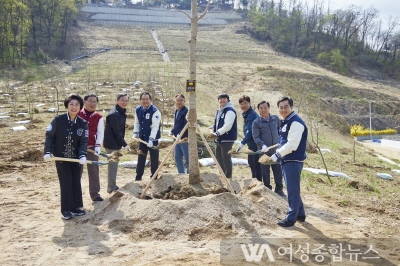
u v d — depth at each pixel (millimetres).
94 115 6680
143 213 5625
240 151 7469
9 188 7820
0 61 46312
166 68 45875
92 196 6766
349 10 87188
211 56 63781
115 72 41875
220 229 5371
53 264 4445
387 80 69750
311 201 7727
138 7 105750
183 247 4910
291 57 73812
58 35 65438
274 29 88625
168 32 87750
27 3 59625
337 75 62688
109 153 7324
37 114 19078
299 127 5609
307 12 91062
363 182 10359
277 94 36062
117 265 4414
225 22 102875
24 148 11578
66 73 40906
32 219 5957
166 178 7395
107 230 5477
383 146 25812
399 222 6691
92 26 86250
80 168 6188
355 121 40375
